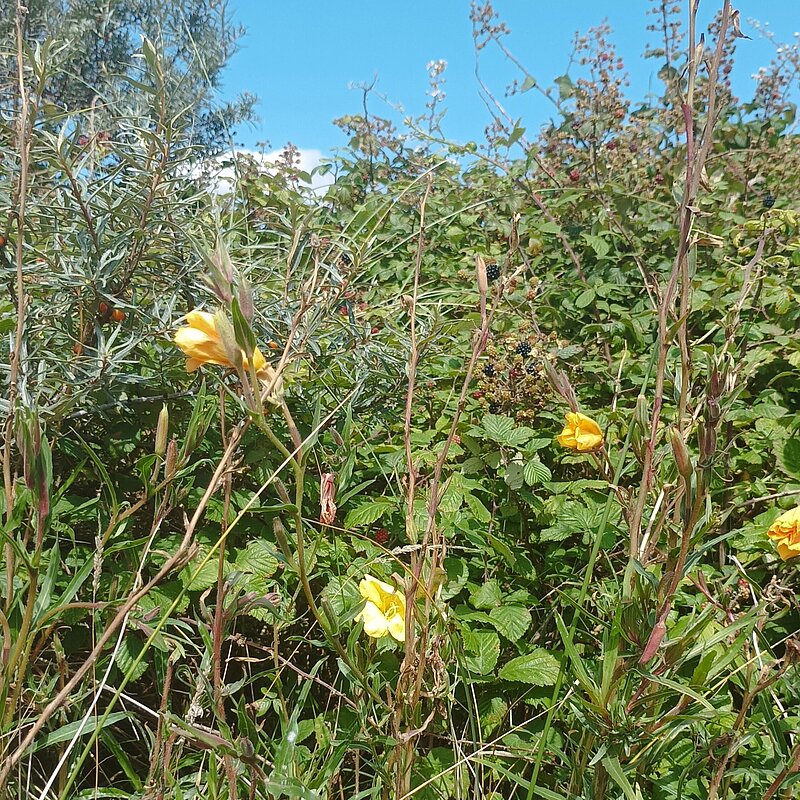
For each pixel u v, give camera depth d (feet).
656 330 9.49
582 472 8.03
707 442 3.70
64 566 5.55
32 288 6.27
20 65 4.94
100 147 7.01
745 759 5.06
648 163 14.37
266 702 4.77
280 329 6.79
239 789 4.37
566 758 4.64
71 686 3.81
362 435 7.51
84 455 6.40
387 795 4.59
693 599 5.76
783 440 7.25
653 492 5.34
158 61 6.35
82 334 6.54
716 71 4.23
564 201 11.94
